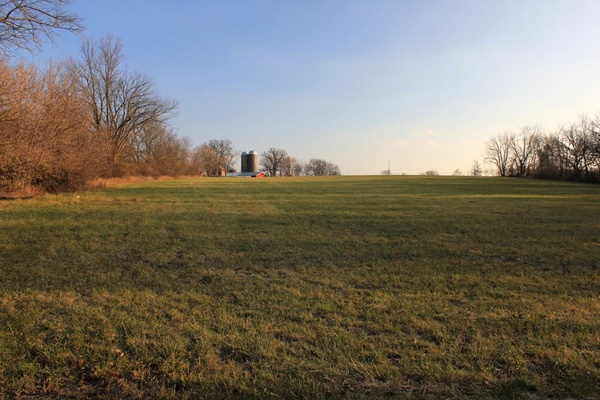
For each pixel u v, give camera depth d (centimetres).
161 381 322
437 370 336
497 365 348
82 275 619
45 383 317
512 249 860
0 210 1349
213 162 11831
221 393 304
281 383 317
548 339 396
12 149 1656
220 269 676
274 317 456
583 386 314
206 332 409
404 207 1812
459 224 1259
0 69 1523
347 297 532
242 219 1351
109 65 4303
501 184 4359
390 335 409
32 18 1235
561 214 1539
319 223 1277
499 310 479
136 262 714
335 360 356
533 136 7775
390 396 302
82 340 384
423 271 673
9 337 386
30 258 716
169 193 2481
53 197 1811
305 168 14700
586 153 4850
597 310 482
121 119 4503
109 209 1507
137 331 409
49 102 1798
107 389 312
